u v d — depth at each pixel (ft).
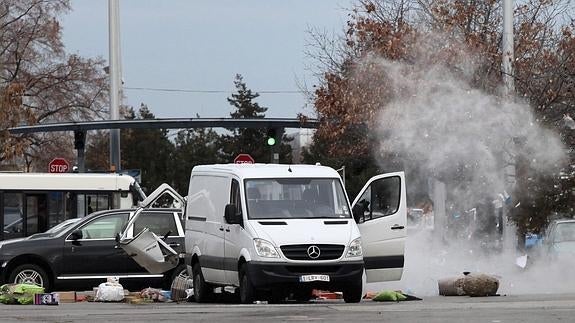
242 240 173.99
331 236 171.53
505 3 252.01
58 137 551.59
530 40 270.26
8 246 211.41
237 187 180.55
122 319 141.49
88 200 297.94
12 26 535.19
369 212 181.37
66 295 200.95
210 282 188.85
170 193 236.84
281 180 180.55
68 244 212.64
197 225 195.42
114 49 338.95
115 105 338.95
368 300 184.75
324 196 180.34
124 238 201.46
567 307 151.64
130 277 214.28
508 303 163.22
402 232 181.78
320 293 186.19
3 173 295.07
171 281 215.31
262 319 137.08
